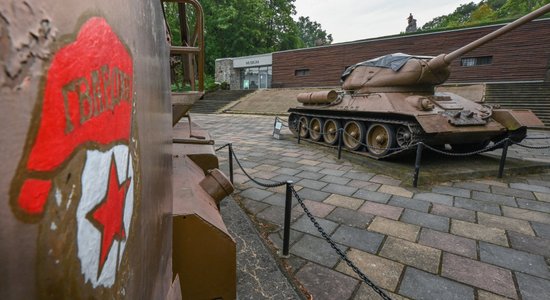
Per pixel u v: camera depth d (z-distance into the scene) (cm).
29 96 28
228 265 152
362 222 360
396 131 623
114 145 48
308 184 506
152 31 79
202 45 273
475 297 235
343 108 755
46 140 30
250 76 3228
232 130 1239
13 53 26
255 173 575
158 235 84
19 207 28
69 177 35
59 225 33
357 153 713
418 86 700
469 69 1906
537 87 1526
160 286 86
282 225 351
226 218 348
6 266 28
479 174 548
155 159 81
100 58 42
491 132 588
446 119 569
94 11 41
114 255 49
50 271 33
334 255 290
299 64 2680
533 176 558
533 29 1702
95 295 43
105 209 45
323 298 232
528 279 256
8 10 26
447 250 300
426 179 513
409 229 343
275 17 4041
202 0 3672
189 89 354
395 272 264
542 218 372
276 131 1005
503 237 325
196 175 213
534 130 1183
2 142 26
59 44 32
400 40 2144
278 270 254
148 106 73
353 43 2355
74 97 35
